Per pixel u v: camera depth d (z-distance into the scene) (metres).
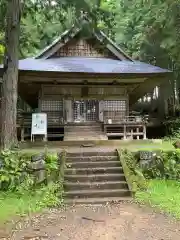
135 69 16.55
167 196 9.14
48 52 17.70
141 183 10.05
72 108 17.94
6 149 10.92
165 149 11.90
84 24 6.63
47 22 11.45
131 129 17.03
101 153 11.66
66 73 15.77
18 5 11.75
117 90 18.25
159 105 25.53
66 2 6.82
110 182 9.84
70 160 11.12
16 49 11.84
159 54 22.38
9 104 11.66
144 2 19.30
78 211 8.05
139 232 6.47
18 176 9.91
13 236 6.27
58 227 6.82
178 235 6.27
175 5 16.91
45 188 9.51
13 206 8.36
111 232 6.49
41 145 14.88
